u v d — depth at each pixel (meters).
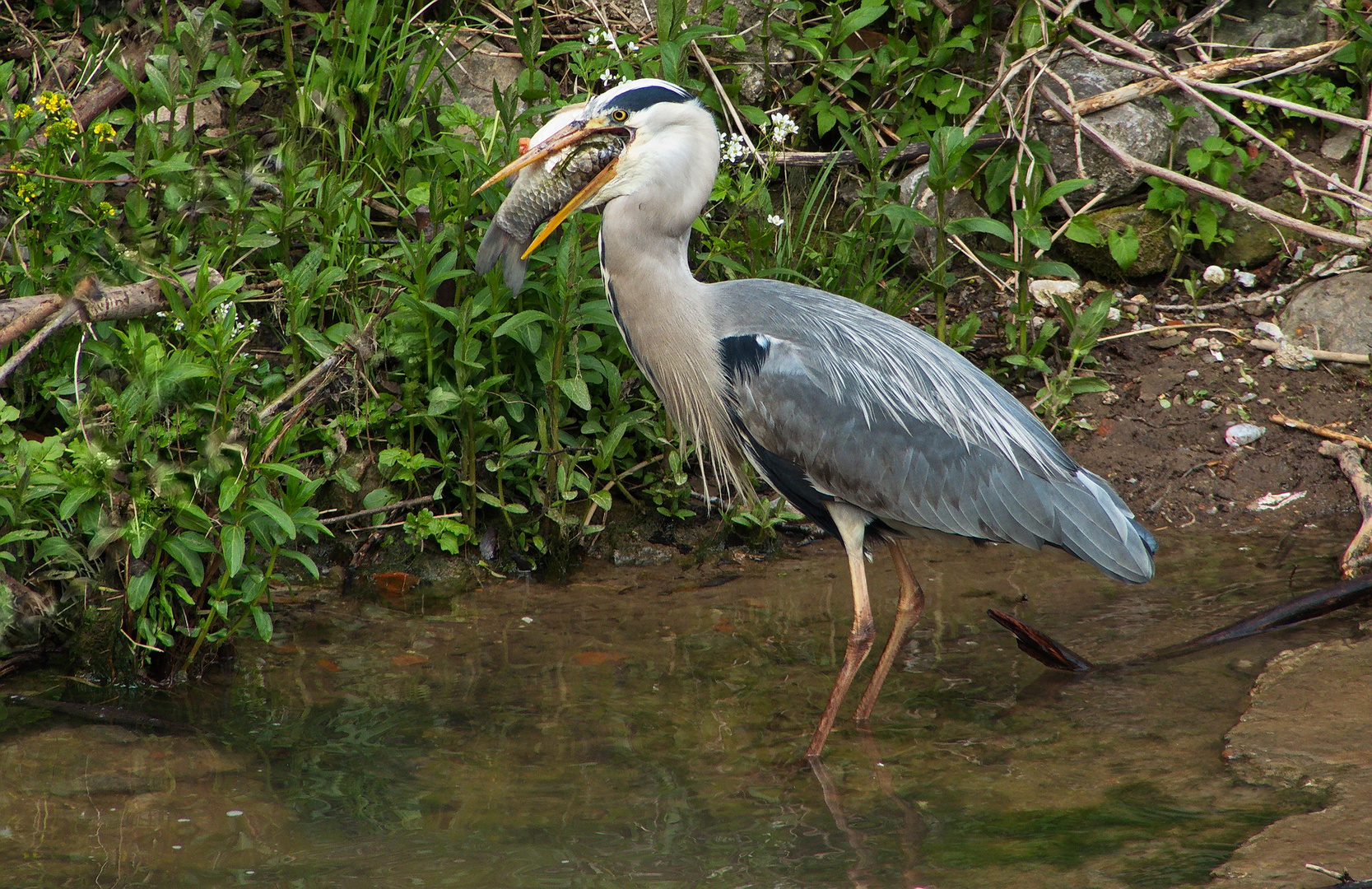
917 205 12.82
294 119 11.48
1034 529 8.19
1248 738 7.38
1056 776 7.17
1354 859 6.04
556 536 10.28
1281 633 8.88
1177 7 14.45
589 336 10.16
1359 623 8.93
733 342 8.48
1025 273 11.66
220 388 8.84
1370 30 13.38
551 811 6.80
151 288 9.73
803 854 6.39
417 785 7.05
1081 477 8.33
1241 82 13.47
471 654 8.78
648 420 10.41
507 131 10.33
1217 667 8.45
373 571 10.03
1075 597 9.66
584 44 11.80
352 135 11.42
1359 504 10.53
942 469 8.23
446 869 6.21
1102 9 13.73
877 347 8.42
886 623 9.31
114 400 8.45
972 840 6.51
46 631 8.45
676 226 8.45
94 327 9.52
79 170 9.98
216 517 8.23
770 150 12.75
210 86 10.57
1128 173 13.11
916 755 7.48
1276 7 14.34
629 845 6.46
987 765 7.34
